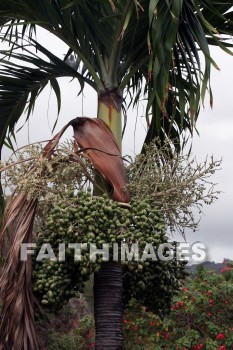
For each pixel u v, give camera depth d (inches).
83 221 173.5
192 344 377.1
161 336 384.2
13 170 183.8
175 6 184.5
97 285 189.3
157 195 189.2
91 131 197.0
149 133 243.1
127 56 213.3
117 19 204.2
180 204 188.7
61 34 216.2
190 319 388.8
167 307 203.9
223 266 432.5
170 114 245.3
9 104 251.0
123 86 210.1
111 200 180.2
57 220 175.8
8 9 218.2
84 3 203.9
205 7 213.0
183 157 189.3
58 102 255.4
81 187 189.3
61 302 181.9
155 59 187.2
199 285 394.3
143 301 201.6
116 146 196.9
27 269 178.4
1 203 237.5
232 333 383.6
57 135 192.4
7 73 239.8
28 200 183.0
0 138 258.5
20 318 176.1
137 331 387.5
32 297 179.2
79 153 194.1
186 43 197.5
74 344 479.2
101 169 192.4
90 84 213.5
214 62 187.2
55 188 183.5
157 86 189.2
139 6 190.4
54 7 213.2
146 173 191.3
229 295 391.5
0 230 190.9
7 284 178.5
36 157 184.7
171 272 195.9
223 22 218.7
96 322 188.9
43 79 241.4
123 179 192.4
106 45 208.5
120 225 176.4
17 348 174.9
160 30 187.2
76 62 252.4
